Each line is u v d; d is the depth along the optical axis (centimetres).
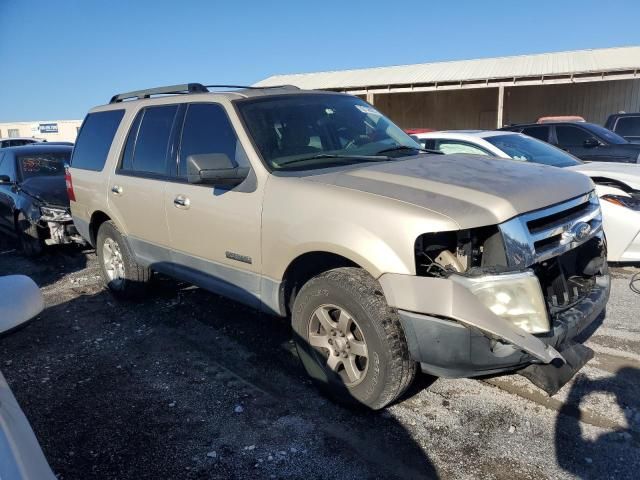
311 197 321
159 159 454
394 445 297
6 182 816
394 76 2397
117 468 288
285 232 332
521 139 734
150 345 443
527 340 258
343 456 290
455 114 2577
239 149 374
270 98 409
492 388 353
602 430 302
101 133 550
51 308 547
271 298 358
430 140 763
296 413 333
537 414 321
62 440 315
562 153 707
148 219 462
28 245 765
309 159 374
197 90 450
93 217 558
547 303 291
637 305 482
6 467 154
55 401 359
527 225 287
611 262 596
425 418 321
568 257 337
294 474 278
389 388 301
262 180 353
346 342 320
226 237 380
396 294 281
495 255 278
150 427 325
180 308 525
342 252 302
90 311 531
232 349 429
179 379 383
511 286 267
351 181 323
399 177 321
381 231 287
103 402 356
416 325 280
